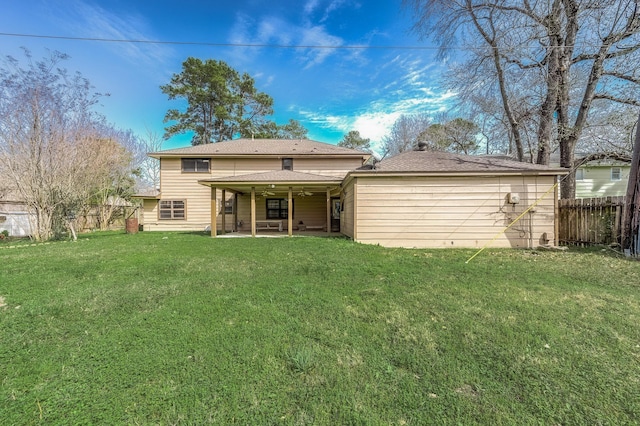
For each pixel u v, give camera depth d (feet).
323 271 17.07
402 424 5.55
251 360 7.63
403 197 28.45
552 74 35.58
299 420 5.64
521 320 9.89
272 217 51.31
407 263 19.24
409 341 8.59
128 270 17.60
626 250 22.06
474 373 7.07
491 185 27.76
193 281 15.10
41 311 11.03
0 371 7.26
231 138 90.48
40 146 34.04
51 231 35.55
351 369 7.25
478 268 17.70
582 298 12.05
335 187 39.63
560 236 28.96
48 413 5.83
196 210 49.57
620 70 33.09
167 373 7.09
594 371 7.06
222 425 5.51
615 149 36.88
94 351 8.16
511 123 42.91
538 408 5.92
